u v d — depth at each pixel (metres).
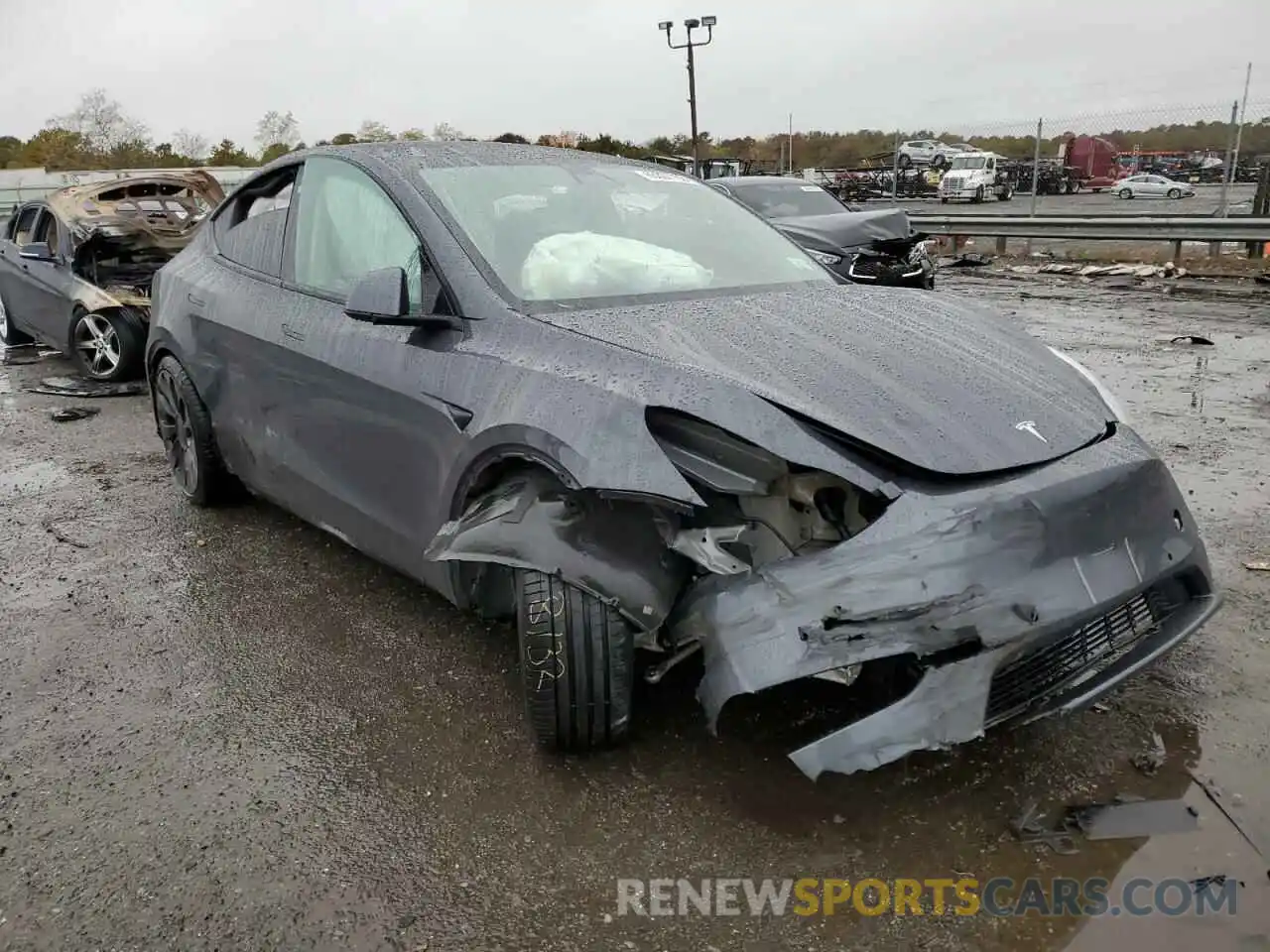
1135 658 2.59
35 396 7.94
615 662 2.63
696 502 2.34
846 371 2.71
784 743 2.85
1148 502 2.63
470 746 2.92
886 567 2.31
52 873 2.44
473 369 2.95
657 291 3.32
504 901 2.32
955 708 2.27
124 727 3.07
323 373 3.55
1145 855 2.38
